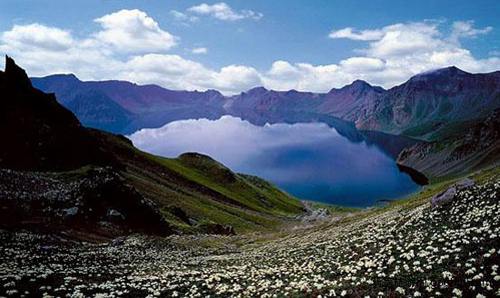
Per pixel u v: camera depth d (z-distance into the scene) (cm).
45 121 10394
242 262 4784
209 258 5478
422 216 4119
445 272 2295
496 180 4256
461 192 4284
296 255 4531
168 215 11088
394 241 3509
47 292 2508
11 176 6619
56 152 9444
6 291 2367
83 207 6675
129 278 3334
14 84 10319
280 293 2705
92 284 2972
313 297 2464
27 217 5631
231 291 2906
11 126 8806
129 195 8050
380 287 2395
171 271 3916
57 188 6906
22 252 3962
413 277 2439
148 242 6419
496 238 2589
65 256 4247
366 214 8244
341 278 2819
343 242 4475
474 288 2031
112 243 5956
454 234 3028
